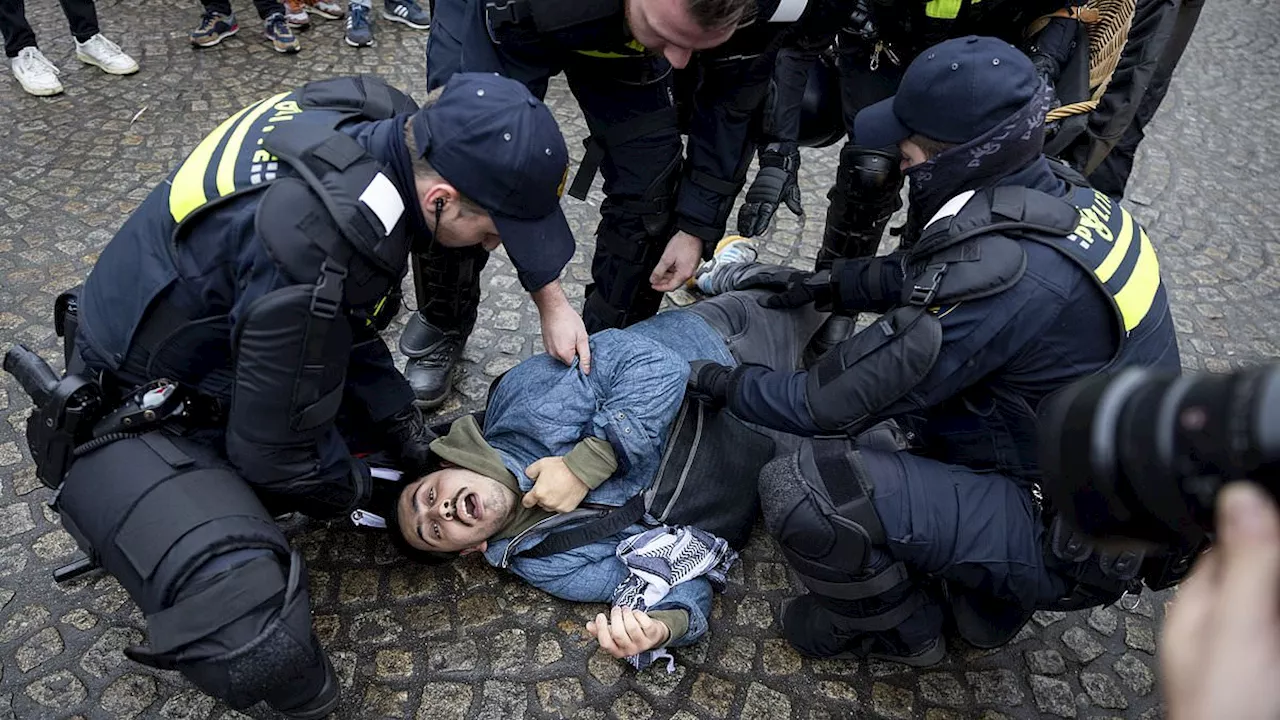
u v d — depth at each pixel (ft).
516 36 5.59
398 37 14.29
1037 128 5.19
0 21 11.48
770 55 6.28
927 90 5.29
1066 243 5.02
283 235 4.26
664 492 6.68
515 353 8.79
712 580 6.56
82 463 5.00
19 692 5.85
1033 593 5.59
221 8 13.21
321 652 5.52
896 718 6.18
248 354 4.46
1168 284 10.53
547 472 6.27
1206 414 2.01
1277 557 1.71
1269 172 12.98
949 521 5.42
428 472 6.73
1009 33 7.07
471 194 4.55
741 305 7.86
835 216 7.86
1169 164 12.84
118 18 13.88
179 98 12.12
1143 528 2.37
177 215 4.64
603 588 6.54
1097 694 6.44
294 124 4.59
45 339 8.32
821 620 6.18
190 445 5.16
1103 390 2.45
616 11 5.41
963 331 5.06
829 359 5.63
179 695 5.90
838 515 5.44
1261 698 1.62
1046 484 2.69
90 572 6.51
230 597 4.73
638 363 6.48
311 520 7.16
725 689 6.25
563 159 4.71
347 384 6.53
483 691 6.11
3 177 10.27
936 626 6.04
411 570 6.86
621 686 6.21
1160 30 7.71
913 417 6.19
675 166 6.89
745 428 7.24
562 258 4.97
